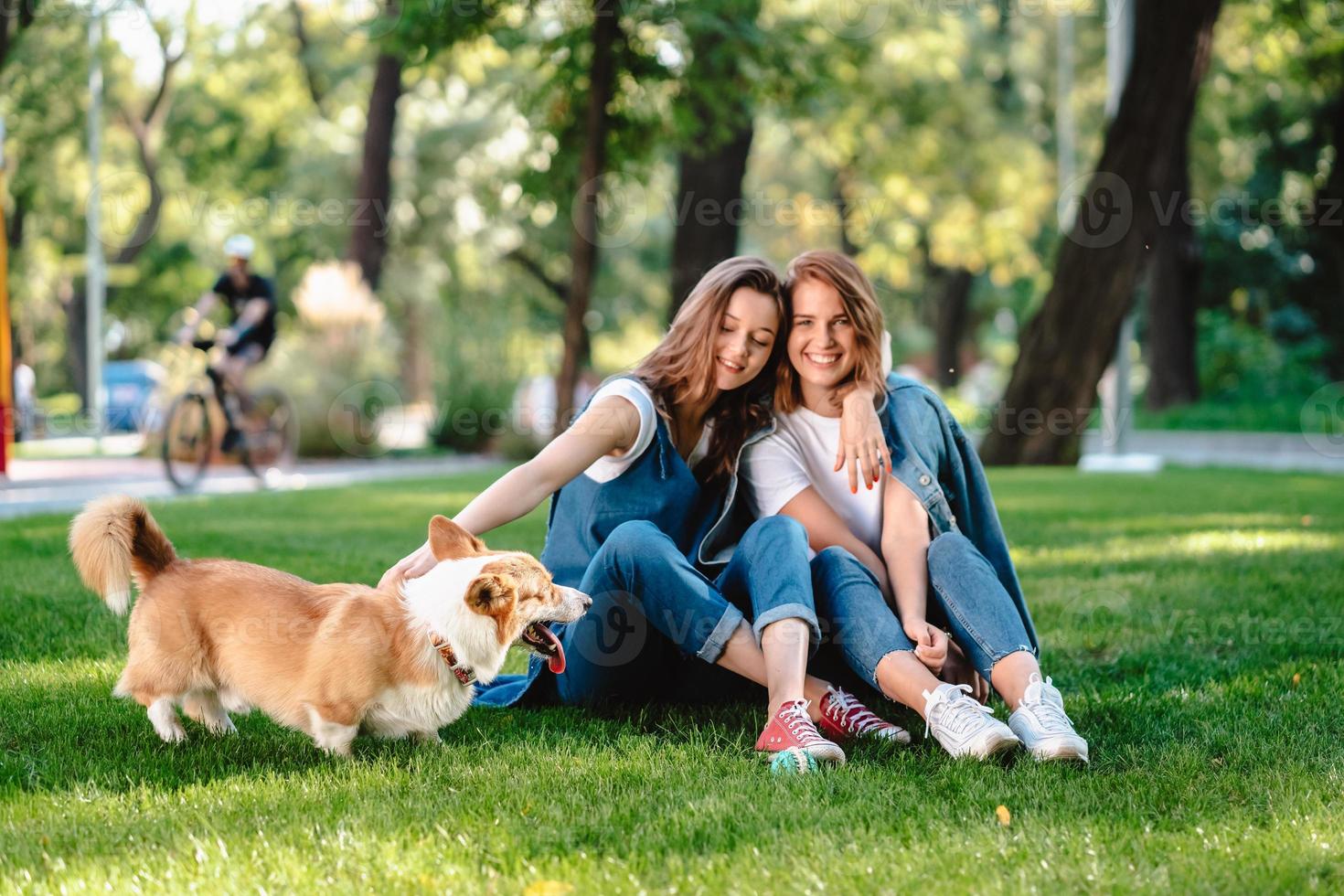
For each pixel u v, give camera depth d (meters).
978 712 3.28
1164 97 14.01
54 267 33.88
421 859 2.62
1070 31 25.36
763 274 3.69
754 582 3.46
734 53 12.96
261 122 30.45
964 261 31.50
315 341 19.00
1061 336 15.32
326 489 12.02
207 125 30.41
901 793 3.07
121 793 3.08
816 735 3.29
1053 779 3.16
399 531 8.09
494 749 3.51
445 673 3.38
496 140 27.47
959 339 36.41
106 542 3.52
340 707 3.30
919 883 2.51
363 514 9.34
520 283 30.89
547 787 3.14
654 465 3.68
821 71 14.09
